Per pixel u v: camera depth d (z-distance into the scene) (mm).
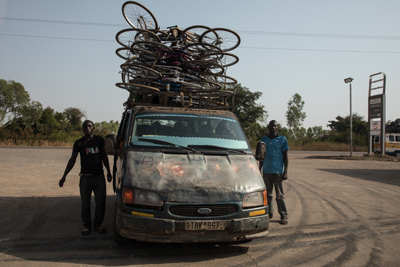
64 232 4891
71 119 59312
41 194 7555
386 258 4004
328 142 43656
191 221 3521
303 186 9789
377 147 28156
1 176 9711
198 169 3969
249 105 49750
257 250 4227
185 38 6680
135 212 3582
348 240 4711
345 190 9148
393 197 8188
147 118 4797
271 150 5594
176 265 3660
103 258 3846
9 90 49219
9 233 4758
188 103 5512
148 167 3900
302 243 4551
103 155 5016
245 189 3832
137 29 5758
